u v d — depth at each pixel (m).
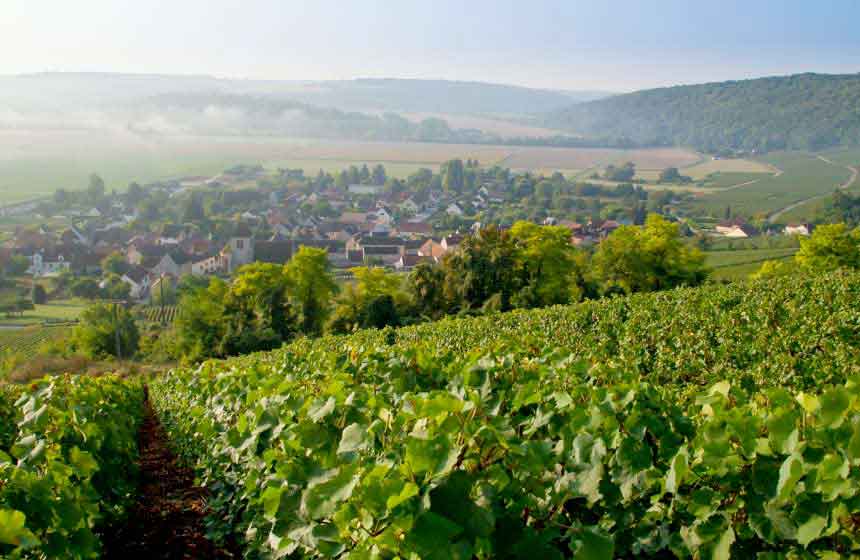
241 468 6.57
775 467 3.00
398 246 133.50
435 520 2.76
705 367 11.65
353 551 3.05
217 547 7.39
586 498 3.60
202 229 176.88
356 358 7.14
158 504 9.73
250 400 6.37
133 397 17.19
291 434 4.77
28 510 4.59
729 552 3.05
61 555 4.67
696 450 3.27
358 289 51.72
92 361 55.84
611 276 46.69
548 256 46.03
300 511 3.85
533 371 5.32
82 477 6.21
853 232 45.69
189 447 10.89
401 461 3.29
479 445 3.38
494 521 2.93
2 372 47.34
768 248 91.12
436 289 48.53
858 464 2.70
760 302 16.86
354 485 3.13
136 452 10.99
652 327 15.29
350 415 4.61
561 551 3.29
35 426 6.67
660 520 3.33
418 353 6.36
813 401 3.11
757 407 3.84
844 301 16.05
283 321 52.84
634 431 3.58
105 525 7.24
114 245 162.38
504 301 44.28
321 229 171.38
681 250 46.47
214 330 54.28
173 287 109.56
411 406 4.21
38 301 98.75
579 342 15.70
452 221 181.50
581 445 3.59
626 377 5.29
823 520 2.77
